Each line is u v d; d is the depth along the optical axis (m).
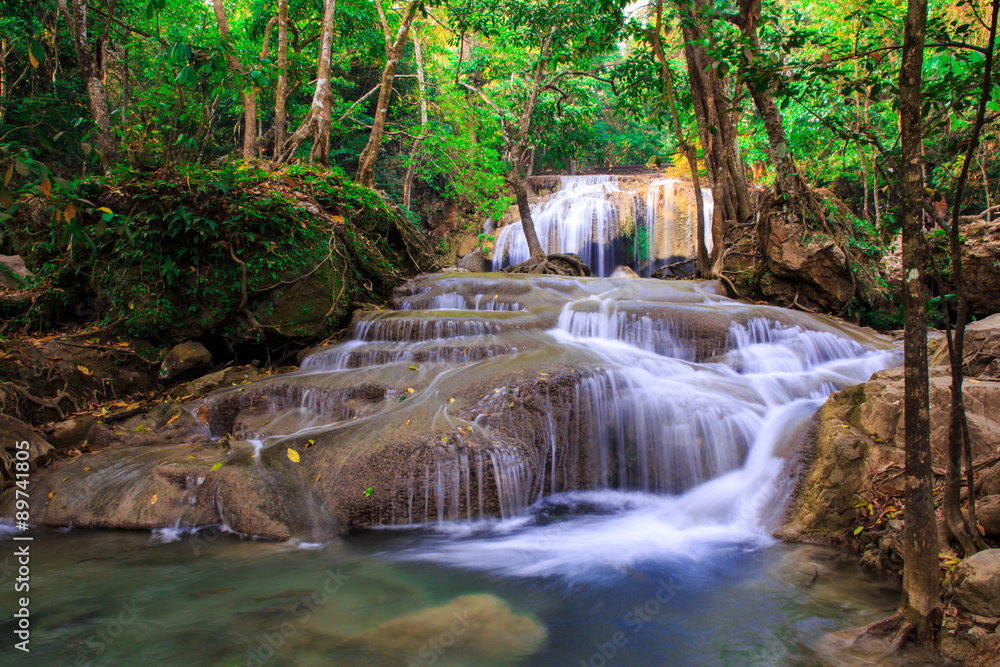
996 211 10.39
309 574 4.34
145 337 8.31
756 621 3.58
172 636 3.43
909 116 2.78
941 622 3.10
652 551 4.73
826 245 10.09
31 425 6.61
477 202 17.92
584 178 23.14
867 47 3.50
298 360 8.70
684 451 6.17
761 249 11.02
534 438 6.10
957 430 3.27
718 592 3.97
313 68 17.30
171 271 8.19
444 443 5.54
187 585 4.14
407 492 5.36
